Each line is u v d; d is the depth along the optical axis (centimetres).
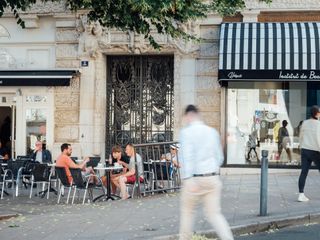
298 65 1798
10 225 1018
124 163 1510
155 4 1186
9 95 2002
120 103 2022
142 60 2009
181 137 788
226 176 1847
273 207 1184
